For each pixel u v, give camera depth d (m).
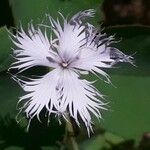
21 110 0.09
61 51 0.09
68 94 0.09
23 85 0.09
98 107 0.09
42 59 0.09
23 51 0.09
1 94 0.09
